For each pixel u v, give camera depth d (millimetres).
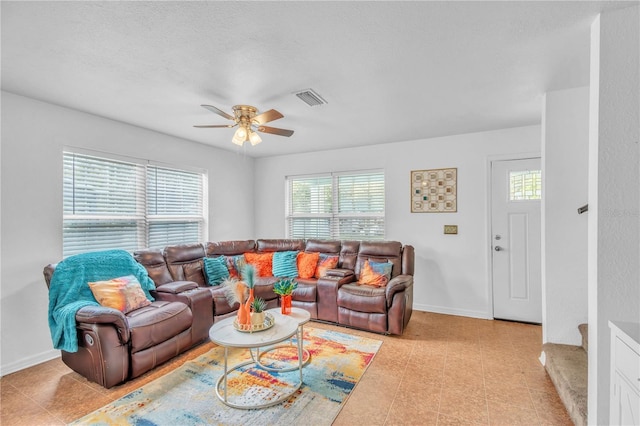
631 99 1514
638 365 1222
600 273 1545
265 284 3787
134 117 3234
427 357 2752
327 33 1751
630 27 1519
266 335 2182
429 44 1871
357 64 2115
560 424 1857
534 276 3611
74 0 1458
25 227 2656
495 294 3797
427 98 2734
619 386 1384
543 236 2561
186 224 4273
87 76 2287
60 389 2266
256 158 5477
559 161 2492
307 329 3473
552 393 2180
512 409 2006
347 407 2031
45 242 2785
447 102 2840
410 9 1542
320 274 4059
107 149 3277
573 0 1479
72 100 2760
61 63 2092
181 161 4125
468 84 2447
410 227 4270
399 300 3203
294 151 4957
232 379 2379
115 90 2541
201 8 1530
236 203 5066
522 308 3668
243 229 5211
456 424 1866
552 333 2506
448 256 4035
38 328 2705
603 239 1542
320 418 1921
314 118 3291
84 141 3078
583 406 1730
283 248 4523
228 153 4914
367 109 3006
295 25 1673
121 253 3043
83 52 1954
